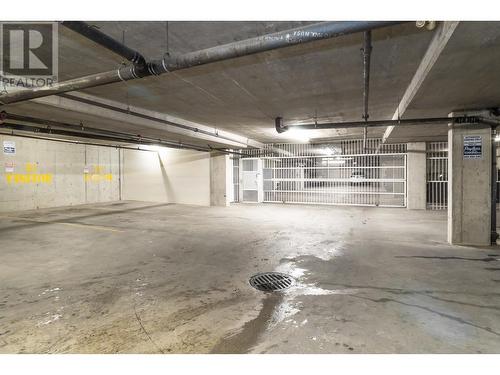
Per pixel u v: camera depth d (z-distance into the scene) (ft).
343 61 11.38
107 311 8.81
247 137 32.65
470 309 8.73
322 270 12.23
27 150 30.86
